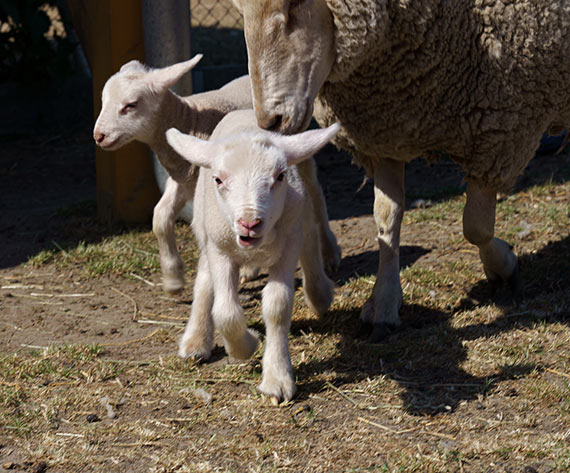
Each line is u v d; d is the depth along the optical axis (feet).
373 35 10.94
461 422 10.32
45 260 17.30
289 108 10.80
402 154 12.73
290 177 10.87
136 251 17.54
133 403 11.15
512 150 12.30
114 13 18.21
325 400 11.07
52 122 29.04
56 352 12.68
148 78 13.96
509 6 11.37
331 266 16.17
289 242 10.94
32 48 27.89
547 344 12.26
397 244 13.42
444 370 11.71
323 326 13.47
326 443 10.03
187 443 10.14
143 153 19.01
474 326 13.04
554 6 11.41
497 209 18.78
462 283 15.03
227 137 10.47
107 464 9.70
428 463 9.39
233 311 10.89
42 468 9.61
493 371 11.56
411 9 10.98
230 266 11.01
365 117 12.37
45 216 20.42
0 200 21.95
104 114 13.94
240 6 11.19
